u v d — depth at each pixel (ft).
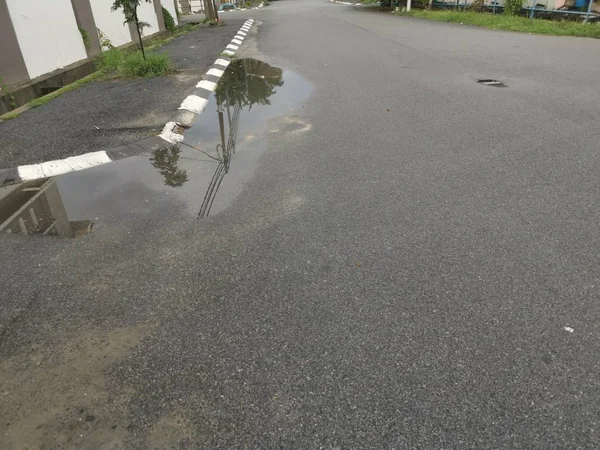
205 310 7.95
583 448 5.39
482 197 11.39
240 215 11.13
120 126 17.89
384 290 8.21
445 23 54.19
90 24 34.04
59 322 7.84
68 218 11.37
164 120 18.38
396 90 22.71
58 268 9.34
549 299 7.79
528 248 9.22
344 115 18.93
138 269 9.19
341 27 54.29
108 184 13.24
